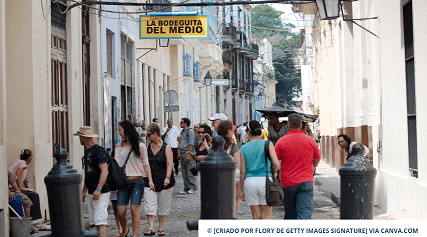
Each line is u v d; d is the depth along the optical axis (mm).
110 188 7562
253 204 6961
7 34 9102
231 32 51938
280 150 7082
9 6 9094
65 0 11883
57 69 11367
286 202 7156
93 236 5734
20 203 7930
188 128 14203
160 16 15844
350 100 16828
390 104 10531
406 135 9352
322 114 26781
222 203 5203
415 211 8570
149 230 8523
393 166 10383
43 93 9836
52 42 11086
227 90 52188
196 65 35875
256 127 7062
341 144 9250
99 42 14656
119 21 17531
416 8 8391
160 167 8562
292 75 89250
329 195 13352
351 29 16688
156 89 25406
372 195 5367
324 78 24938
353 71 16797
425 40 7945
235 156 8125
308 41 38812
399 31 9586
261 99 74000
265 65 78375
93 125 14297
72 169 5398
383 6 10891
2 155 7277
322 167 22547
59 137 11375
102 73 15039
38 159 9281
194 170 13938
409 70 9180
